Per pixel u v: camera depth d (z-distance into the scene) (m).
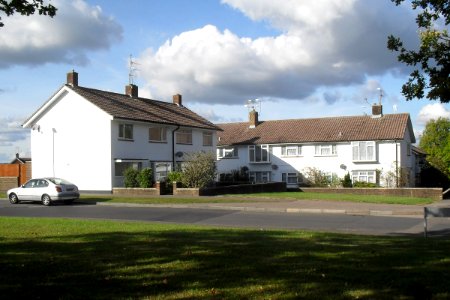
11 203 26.89
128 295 6.75
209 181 32.09
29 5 9.88
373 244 11.23
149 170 31.97
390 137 44.03
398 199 29.27
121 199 27.00
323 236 12.79
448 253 9.84
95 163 33.22
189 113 45.03
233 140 51.44
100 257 9.32
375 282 7.38
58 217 19.27
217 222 18.14
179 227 14.81
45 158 34.97
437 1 8.28
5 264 8.68
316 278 7.64
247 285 7.24
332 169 46.62
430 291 6.88
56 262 8.86
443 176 50.66
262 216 20.16
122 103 36.94
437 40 8.40
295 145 48.47
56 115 34.59
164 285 7.26
